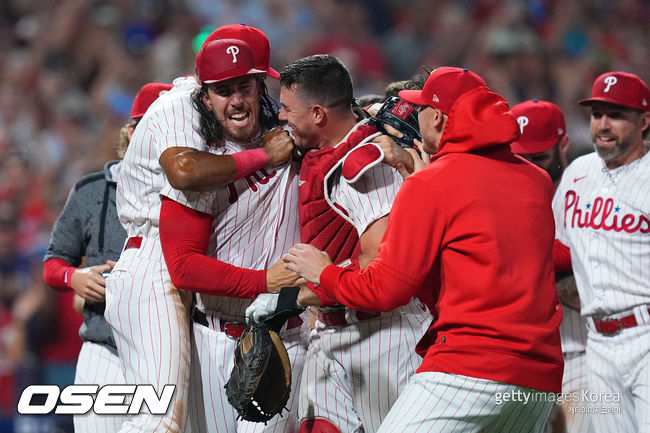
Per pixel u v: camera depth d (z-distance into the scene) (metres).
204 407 15.58
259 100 15.57
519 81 44.12
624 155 17.83
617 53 49.66
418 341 14.76
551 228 13.60
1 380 25.14
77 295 18.41
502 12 48.16
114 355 16.94
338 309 14.83
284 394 14.40
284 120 15.04
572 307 19.19
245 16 48.34
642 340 17.33
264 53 15.68
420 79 17.61
